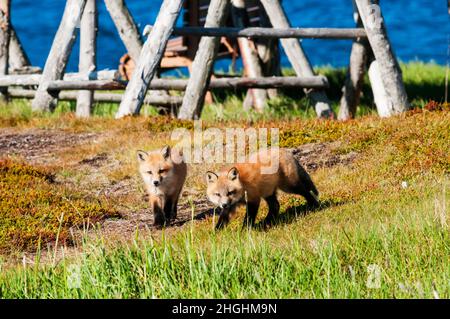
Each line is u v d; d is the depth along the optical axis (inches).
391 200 466.0
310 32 746.8
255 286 335.3
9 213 498.6
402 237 377.4
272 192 464.4
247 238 396.5
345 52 1980.8
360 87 787.4
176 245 394.0
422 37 2134.6
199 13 924.0
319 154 592.4
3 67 902.4
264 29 743.1
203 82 753.6
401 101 710.5
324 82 767.7
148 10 2293.3
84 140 689.6
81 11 796.6
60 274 355.3
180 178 496.7
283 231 428.5
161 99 831.7
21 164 593.6
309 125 645.3
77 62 1813.5
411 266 347.3
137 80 737.6
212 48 749.3
